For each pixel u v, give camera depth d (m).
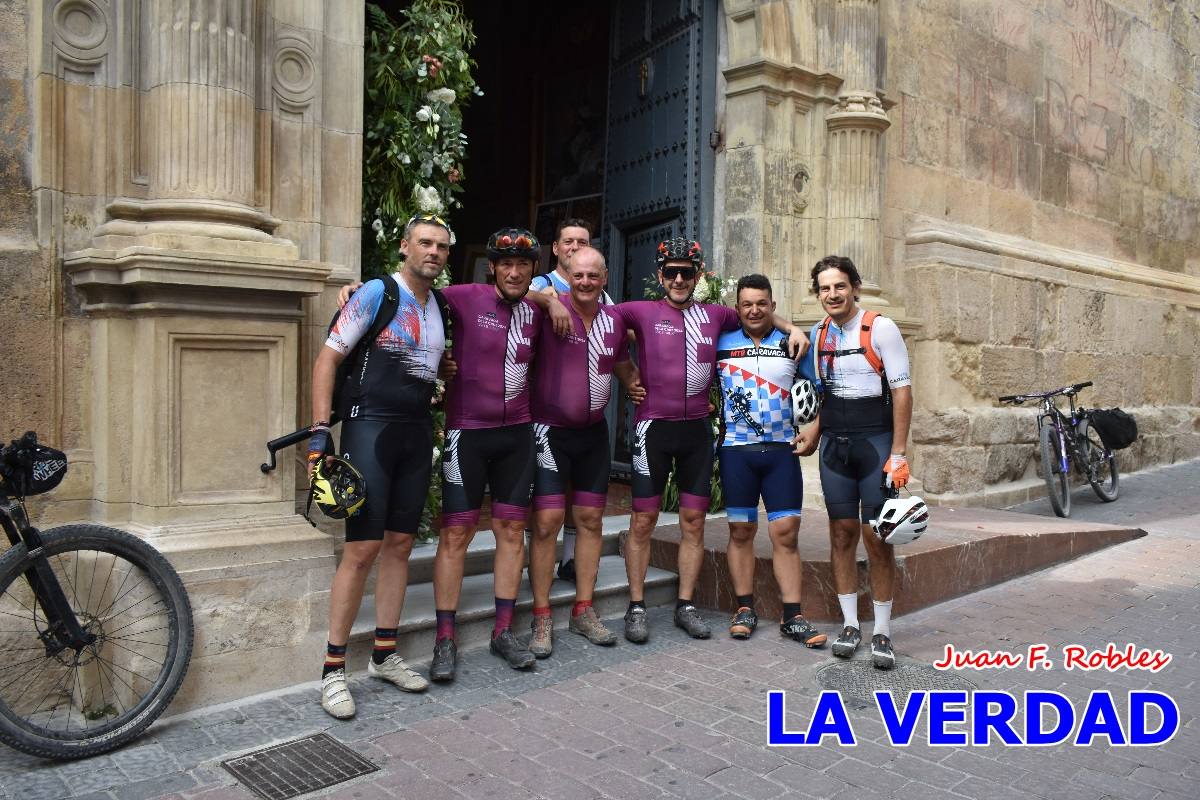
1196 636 4.84
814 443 4.69
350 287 3.90
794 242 7.29
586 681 4.16
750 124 7.04
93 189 3.95
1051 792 3.14
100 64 3.95
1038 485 8.97
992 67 9.20
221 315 3.87
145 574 3.59
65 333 3.87
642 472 4.77
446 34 5.40
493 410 4.20
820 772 3.28
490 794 3.09
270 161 4.39
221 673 3.79
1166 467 11.28
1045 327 9.36
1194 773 3.29
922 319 8.08
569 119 9.77
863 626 5.03
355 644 4.15
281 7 4.46
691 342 4.75
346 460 3.73
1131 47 11.36
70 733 3.25
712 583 5.38
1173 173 12.35
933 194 8.52
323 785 3.14
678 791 3.13
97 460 3.90
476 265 10.58
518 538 4.39
